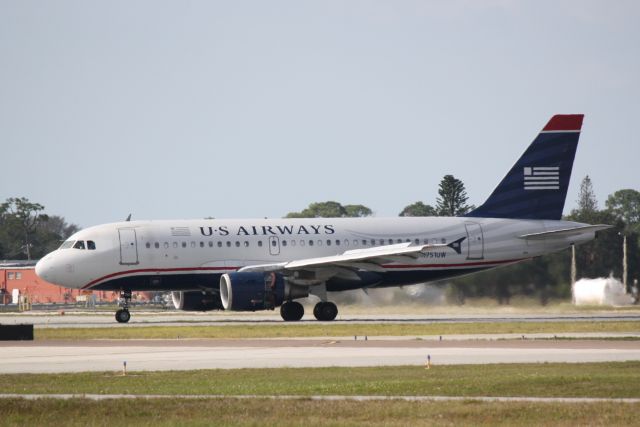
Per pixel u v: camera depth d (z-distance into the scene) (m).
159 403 82.19
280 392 88.81
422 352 125.56
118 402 82.56
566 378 94.44
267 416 77.12
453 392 87.94
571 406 79.81
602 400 83.06
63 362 116.88
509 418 75.38
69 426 74.50
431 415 76.50
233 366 111.50
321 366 110.44
